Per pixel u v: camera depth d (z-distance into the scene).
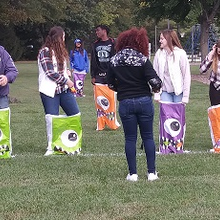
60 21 47.94
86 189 5.59
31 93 18.47
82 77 16.44
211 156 7.23
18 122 10.88
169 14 28.91
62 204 5.09
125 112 5.79
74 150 7.50
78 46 16.34
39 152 7.80
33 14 30.59
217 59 7.70
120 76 5.75
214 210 4.86
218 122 7.52
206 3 27.12
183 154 7.40
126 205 5.03
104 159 7.05
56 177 6.17
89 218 4.69
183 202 5.10
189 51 47.72
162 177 6.10
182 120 7.59
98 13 52.59
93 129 10.02
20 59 51.56
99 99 9.78
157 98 7.55
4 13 29.61
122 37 5.79
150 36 58.25
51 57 7.31
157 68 7.52
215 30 40.91
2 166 6.71
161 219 4.62
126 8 58.34
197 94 16.61
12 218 4.72
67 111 7.53
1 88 7.11
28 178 6.14
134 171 5.99
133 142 5.93
